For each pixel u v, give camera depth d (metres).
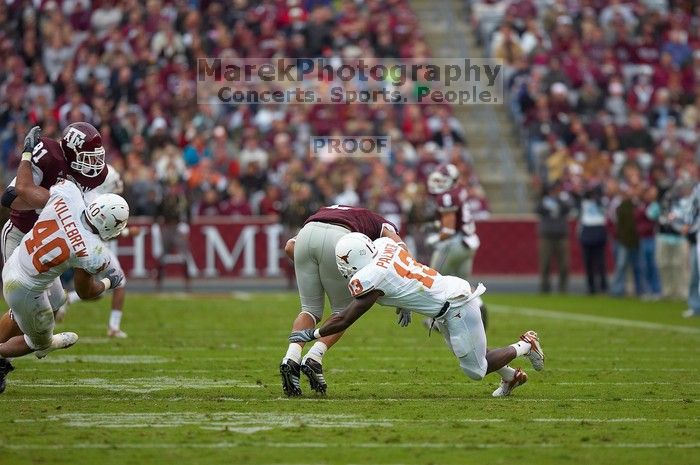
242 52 76.88
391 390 27.45
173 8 79.31
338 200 68.88
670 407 24.98
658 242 59.12
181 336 40.06
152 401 25.19
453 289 25.12
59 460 18.95
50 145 25.83
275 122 73.19
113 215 24.16
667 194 58.97
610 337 40.94
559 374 30.83
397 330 43.06
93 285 25.34
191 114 73.56
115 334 39.41
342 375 30.30
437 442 20.67
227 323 44.97
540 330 43.31
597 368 32.22
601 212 63.03
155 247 68.88
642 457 19.56
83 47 76.25
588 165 73.94
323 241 25.81
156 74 74.62
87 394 26.30
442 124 76.44
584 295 63.09
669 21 87.62
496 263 72.81
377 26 79.31
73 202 24.28
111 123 71.31
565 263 64.19
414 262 25.27
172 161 68.75
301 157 72.31
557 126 78.25
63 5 79.75
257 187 71.44
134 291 63.47
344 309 25.16
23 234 26.39
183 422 22.48
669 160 75.62
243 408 24.28
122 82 73.88
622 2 89.19
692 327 44.97
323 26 78.25
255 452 19.69
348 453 19.69
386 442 20.62
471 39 87.00
